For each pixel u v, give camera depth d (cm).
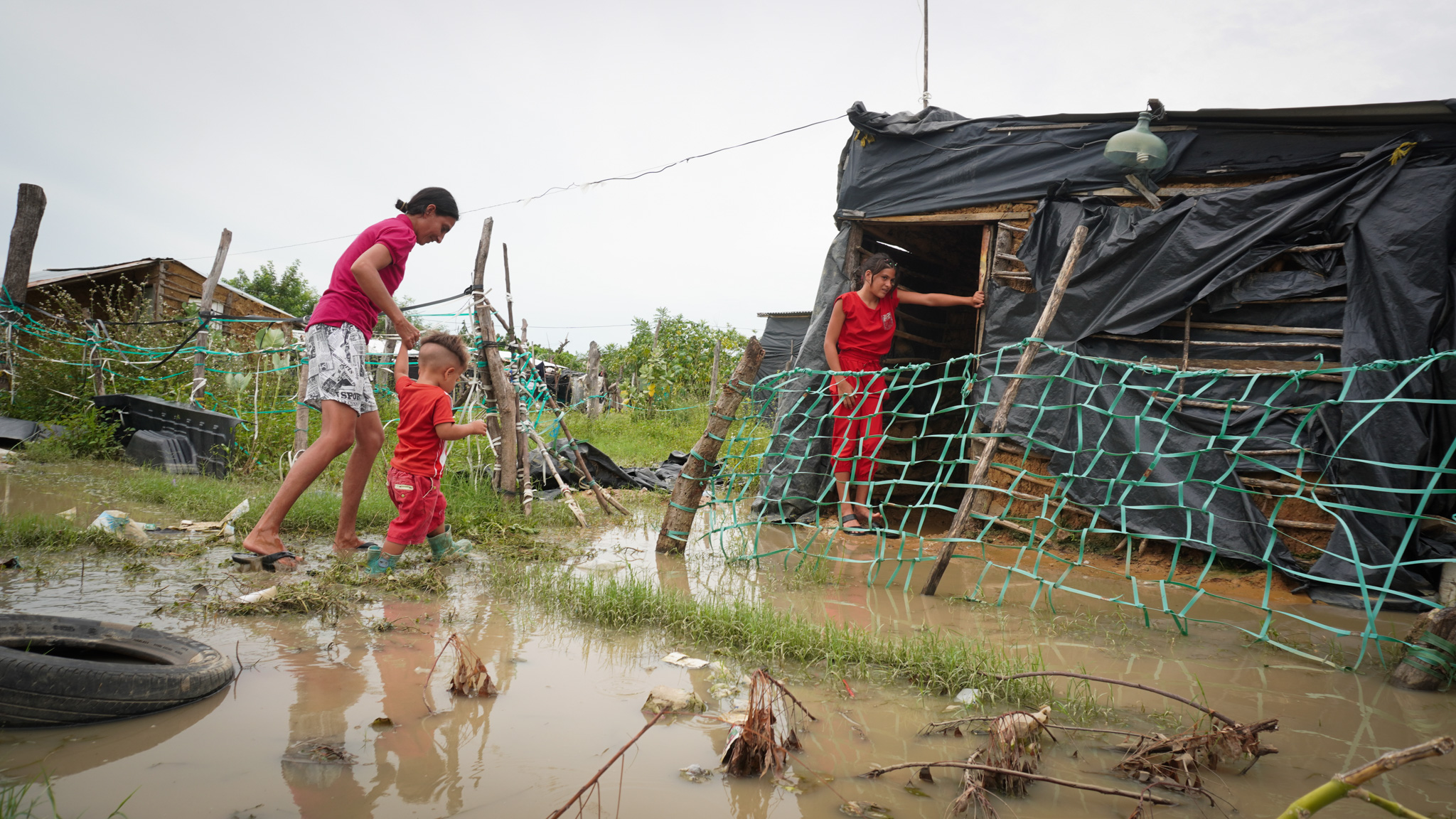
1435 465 457
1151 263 551
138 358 1008
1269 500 506
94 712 206
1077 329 584
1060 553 565
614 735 221
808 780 200
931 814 185
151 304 1511
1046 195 611
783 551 514
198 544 430
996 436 454
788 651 308
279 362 1098
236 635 290
